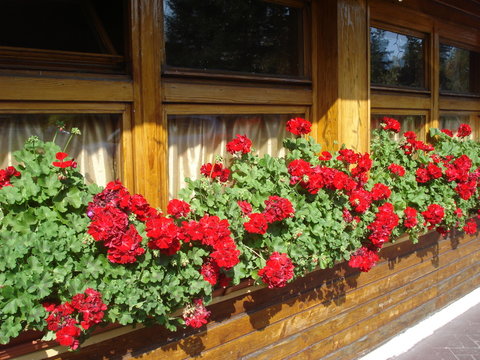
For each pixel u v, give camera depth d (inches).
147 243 81.7
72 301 73.7
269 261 92.9
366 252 118.8
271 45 118.7
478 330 160.6
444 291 174.6
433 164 150.6
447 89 184.5
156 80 95.4
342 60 124.1
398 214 131.8
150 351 93.6
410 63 161.6
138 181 94.0
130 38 92.0
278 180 108.0
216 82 106.0
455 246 179.3
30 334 76.6
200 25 104.2
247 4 113.0
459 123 193.2
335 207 116.5
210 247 91.7
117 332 88.2
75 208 80.2
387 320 148.8
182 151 103.4
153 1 94.6
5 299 69.0
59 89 84.1
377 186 125.6
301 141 118.0
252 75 113.0
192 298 89.1
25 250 71.2
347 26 124.9
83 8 94.8
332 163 121.0
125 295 79.1
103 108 89.9
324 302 127.2
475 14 186.9
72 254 77.9
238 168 105.8
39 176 77.1
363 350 140.7
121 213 78.2
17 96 80.2
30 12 87.7
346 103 126.4
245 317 108.7
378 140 143.6
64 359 82.5
